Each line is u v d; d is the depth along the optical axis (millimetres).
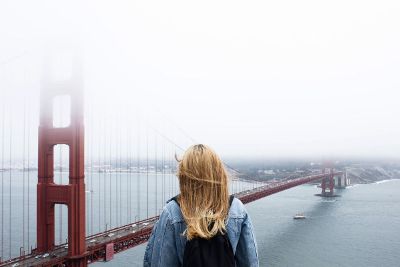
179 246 2545
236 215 2623
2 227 72750
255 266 2635
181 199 2643
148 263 2697
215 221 2500
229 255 2467
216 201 2580
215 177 2598
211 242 2477
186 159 2648
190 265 2430
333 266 54281
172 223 2574
